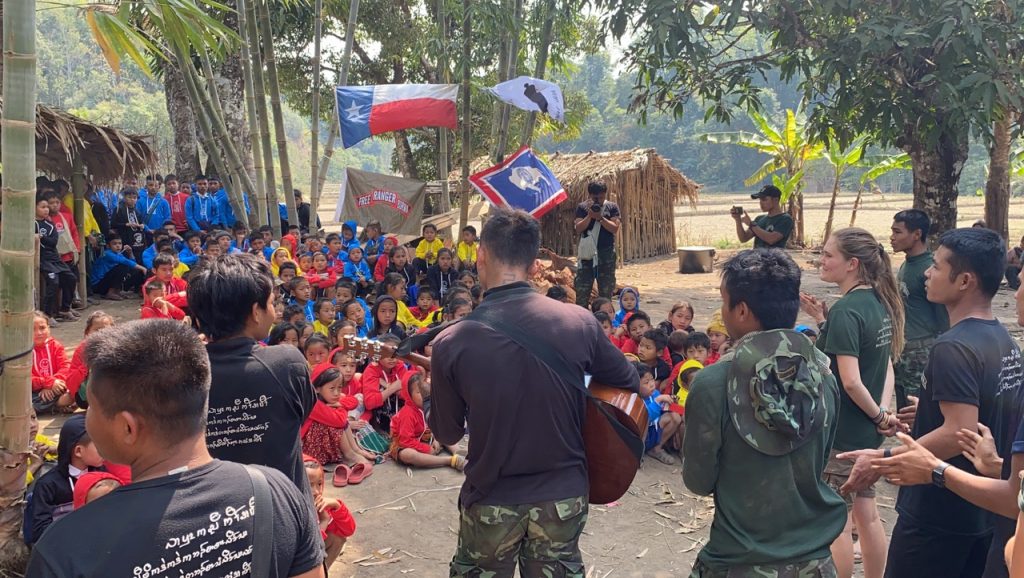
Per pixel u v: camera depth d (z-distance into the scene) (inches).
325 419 216.4
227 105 679.1
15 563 139.6
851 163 844.0
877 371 140.5
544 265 529.3
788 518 96.0
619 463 110.1
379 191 534.0
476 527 106.4
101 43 161.2
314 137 501.0
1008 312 449.7
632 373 114.6
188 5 163.5
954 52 370.0
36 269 331.0
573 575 107.0
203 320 104.3
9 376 137.9
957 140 419.5
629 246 760.3
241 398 101.8
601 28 436.1
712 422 96.8
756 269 97.3
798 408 94.5
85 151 426.9
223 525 64.7
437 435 112.7
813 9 408.8
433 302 353.7
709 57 439.2
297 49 825.5
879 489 206.2
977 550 119.5
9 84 128.6
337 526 152.8
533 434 103.4
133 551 60.6
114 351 65.8
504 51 494.6
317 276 392.5
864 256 139.3
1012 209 1756.9
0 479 138.8
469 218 561.3
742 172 3174.2
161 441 66.2
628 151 768.3
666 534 184.1
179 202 533.6
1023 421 88.7
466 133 465.4
